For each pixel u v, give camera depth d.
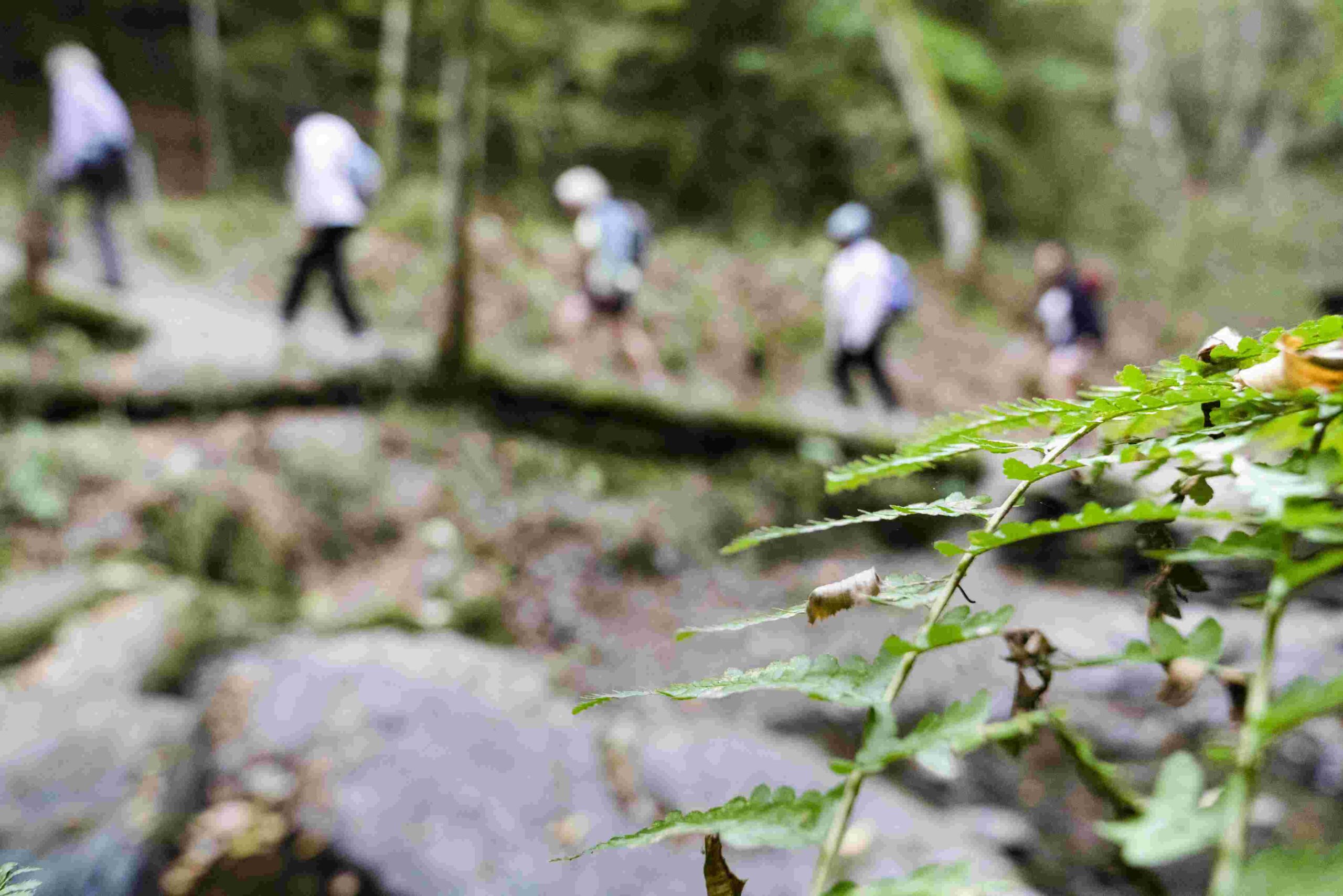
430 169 10.96
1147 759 3.50
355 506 5.45
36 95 10.54
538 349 7.63
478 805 3.02
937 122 12.15
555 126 11.70
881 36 12.47
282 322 6.25
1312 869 0.19
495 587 5.24
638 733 3.51
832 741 3.87
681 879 2.70
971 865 0.27
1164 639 0.34
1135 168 15.00
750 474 6.51
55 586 4.29
